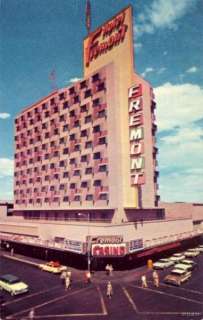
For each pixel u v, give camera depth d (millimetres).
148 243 50500
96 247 43812
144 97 64375
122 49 60031
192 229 74625
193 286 36812
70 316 28109
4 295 34719
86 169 60344
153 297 32875
